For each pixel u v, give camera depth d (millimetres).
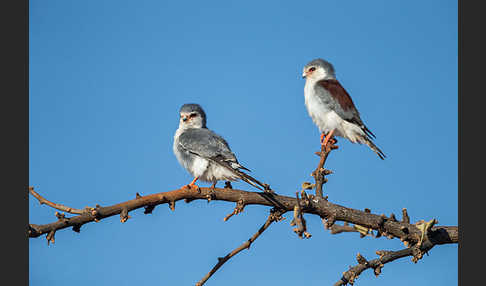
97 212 8477
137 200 8992
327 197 10570
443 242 9844
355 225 10359
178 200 9523
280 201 9938
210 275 9305
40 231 8109
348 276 9695
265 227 9906
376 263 9789
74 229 8492
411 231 10078
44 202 8516
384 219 10180
